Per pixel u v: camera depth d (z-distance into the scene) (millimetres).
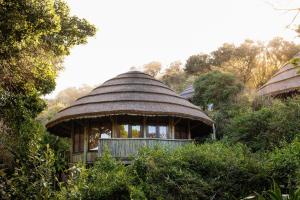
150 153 13273
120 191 11242
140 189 11586
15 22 10273
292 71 28781
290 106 19188
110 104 20625
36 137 7863
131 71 24047
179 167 12812
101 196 10922
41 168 6602
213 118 27438
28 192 6469
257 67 52312
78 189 7312
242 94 29641
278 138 17750
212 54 61094
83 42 15984
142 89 22125
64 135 26406
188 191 11969
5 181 6609
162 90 22906
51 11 10664
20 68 14336
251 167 12961
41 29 10750
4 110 14961
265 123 18859
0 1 10039
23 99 16078
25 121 15070
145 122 21359
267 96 27516
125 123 21281
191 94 36688
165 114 20469
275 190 6234
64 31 15523
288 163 12508
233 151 14352
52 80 16844
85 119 21844
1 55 12070
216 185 12586
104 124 21656
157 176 12375
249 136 19250
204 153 13297
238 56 53469
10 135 14445
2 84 14680
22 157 7055
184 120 23141
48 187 6586
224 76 30453
